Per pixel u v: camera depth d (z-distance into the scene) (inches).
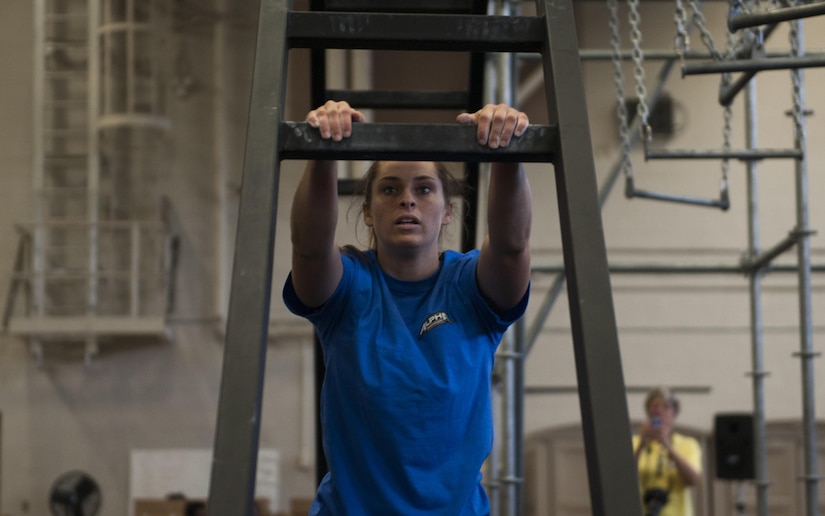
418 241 116.8
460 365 114.6
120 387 547.2
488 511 117.1
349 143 98.3
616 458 88.0
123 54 563.8
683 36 171.6
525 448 533.0
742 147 531.2
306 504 504.4
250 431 86.7
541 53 108.5
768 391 533.0
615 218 538.3
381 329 115.6
